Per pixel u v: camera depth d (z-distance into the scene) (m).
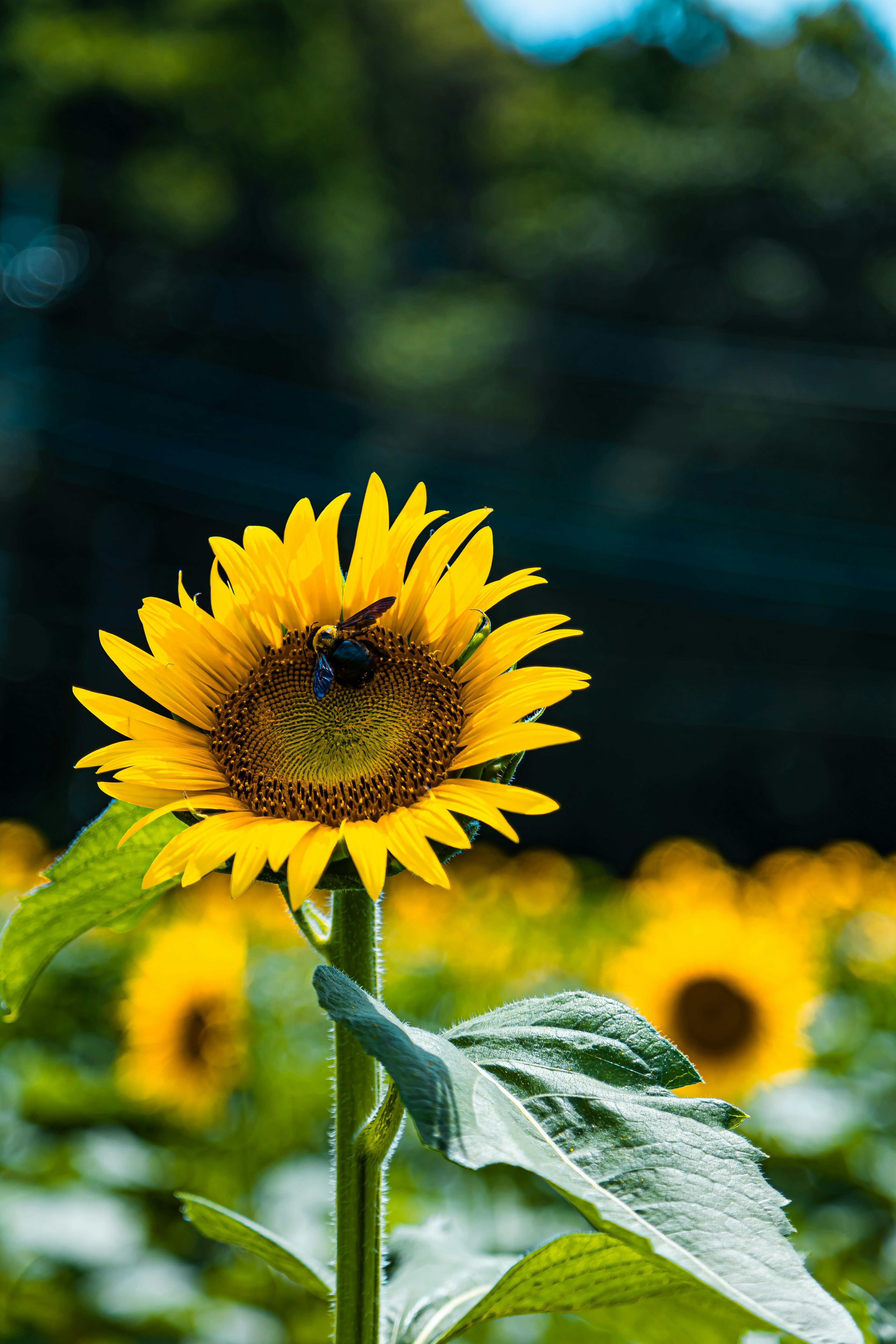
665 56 38.56
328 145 33.44
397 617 1.92
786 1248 1.21
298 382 35.03
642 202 35.62
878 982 8.02
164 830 1.83
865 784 32.62
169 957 4.75
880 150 35.06
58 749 32.16
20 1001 1.93
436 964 8.19
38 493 31.39
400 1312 1.92
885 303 34.12
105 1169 4.61
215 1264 4.20
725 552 31.97
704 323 35.25
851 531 31.92
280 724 1.76
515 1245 4.10
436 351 33.22
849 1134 4.92
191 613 1.90
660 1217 1.23
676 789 32.25
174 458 31.91
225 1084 4.62
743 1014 4.50
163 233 33.12
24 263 31.95
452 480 33.00
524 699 1.72
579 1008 1.48
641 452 33.16
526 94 38.47
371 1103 1.66
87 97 30.72
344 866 1.62
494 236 37.44
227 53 31.23
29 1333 3.57
